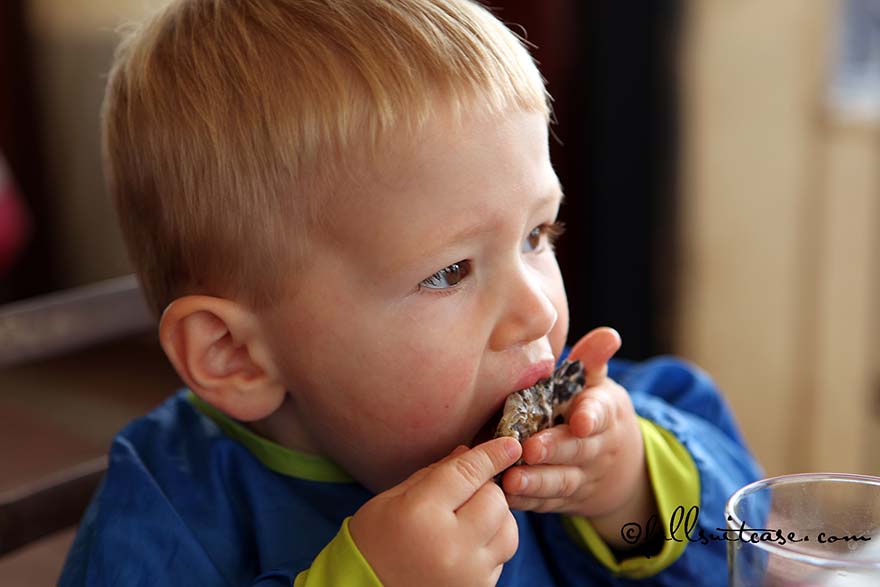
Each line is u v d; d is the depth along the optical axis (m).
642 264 1.53
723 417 0.94
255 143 0.77
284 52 0.77
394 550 0.74
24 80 2.29
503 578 0.83
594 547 0.83
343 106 0.76
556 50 1.48
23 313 0.88
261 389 0.81
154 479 0.83
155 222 0.81
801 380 1.53
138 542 0.80
